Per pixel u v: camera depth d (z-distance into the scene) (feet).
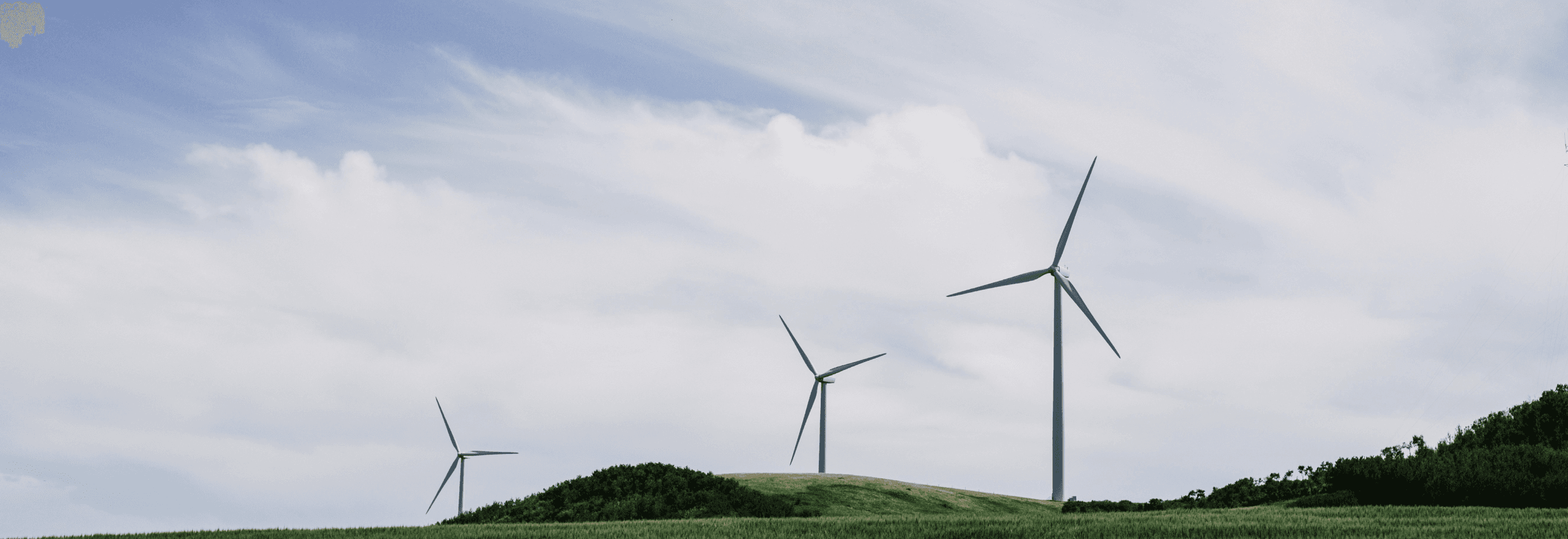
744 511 137.90
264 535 99.04
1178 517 95.81
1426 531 79.36
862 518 104.53
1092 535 82.89
